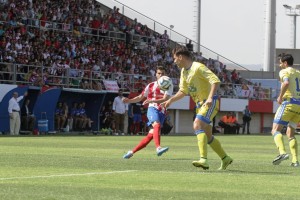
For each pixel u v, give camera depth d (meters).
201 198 12.06
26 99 55.56
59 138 45.09
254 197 12.43
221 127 71.75
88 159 22.53
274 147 37.75
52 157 23.39
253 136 61.56
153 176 16.12
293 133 21.64
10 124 51.81
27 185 13.67
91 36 69.44
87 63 65.19
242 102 79.62
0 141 38.28
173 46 81.12
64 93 58.59
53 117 56.22
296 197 12.63
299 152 31.53
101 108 61.06
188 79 18.69
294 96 21.61
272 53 96.25
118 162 21.27
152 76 68.81
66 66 60.94
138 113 61.97
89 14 71.50
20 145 33.47
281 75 21.64
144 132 62.62
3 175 16.00
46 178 15.23
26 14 63.19
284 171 18.77
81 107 58.94
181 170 18.27
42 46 61.38
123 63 69.69
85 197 11.88
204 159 18.52
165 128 63.84
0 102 52.81
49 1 67.00
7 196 11.77
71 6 69.62
